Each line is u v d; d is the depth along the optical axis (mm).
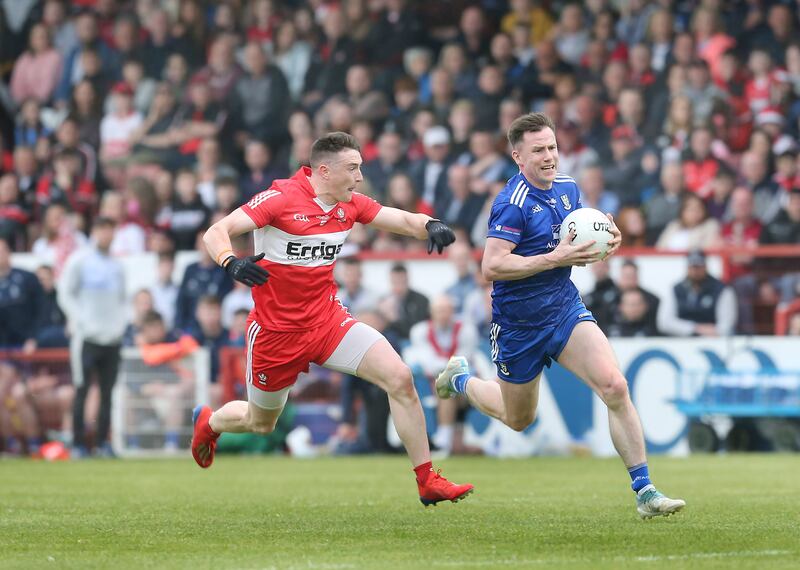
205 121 72500
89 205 71000
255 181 69375
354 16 73688
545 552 19641
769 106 65562
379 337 25234
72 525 25203
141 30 77125
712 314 54281
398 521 25344
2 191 70625
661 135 64938
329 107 70250
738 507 27938
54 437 57562
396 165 66312
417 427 24766
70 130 72750
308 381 56031
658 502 23328
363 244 61656
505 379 25203
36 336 59125
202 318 58531
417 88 70312
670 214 60969
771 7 69562
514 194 24141
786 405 50562
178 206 66000
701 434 52438
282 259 25031
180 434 55688
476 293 56219
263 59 71875
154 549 20719
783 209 58062
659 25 68000
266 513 27672
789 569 17375
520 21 72625
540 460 49438
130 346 59750
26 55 78062
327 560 18859
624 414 23641
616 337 54438
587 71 69500
